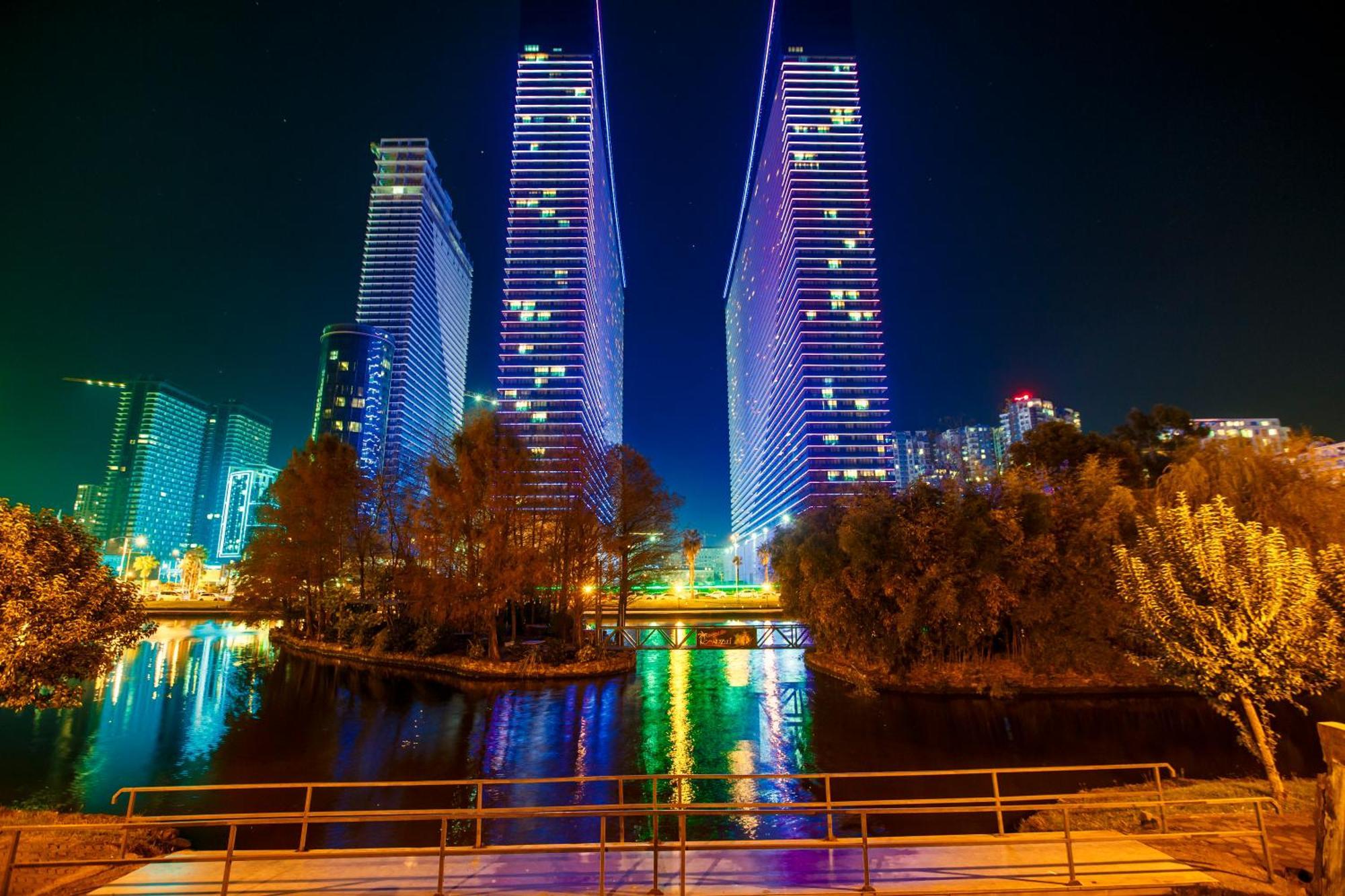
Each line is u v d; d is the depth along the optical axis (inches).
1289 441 1102.4
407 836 610.5
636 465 1813.5
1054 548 1225.4
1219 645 472.1
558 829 630.5
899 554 1285.7
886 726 1031.6
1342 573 496.4
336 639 2094.0
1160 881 334.3
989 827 617.3
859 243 7062.0
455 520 1704.0
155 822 327.9
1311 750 835.4
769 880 346.3
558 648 1637.6
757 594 4872.0
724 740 964.6
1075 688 1199.6
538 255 7066.9
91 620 616.7
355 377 7126.0
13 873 377.4
